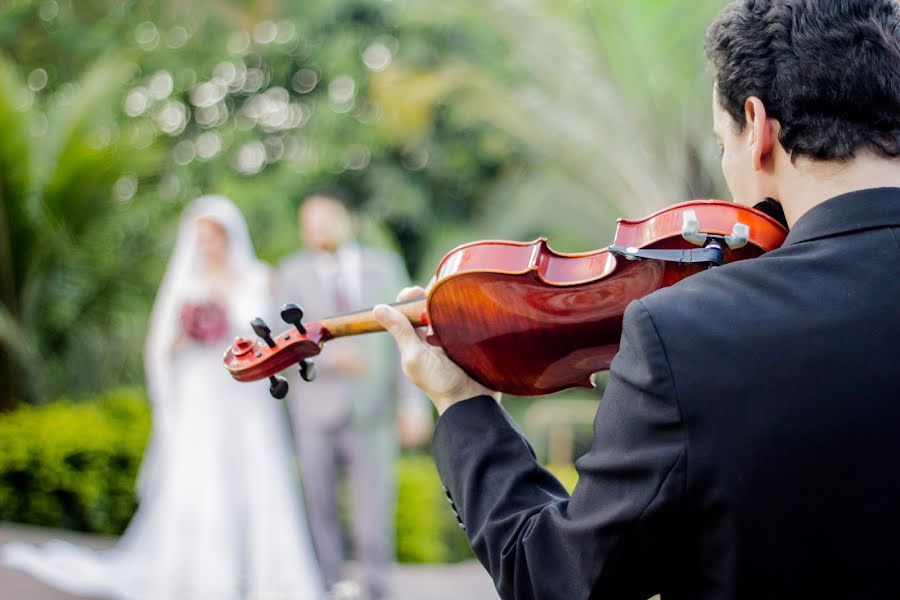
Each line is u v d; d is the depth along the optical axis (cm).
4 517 690
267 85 1306
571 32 849
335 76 1248
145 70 1248
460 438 135
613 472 111
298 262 550
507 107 955
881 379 105
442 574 659
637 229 154
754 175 124
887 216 113
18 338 829
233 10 1238
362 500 533
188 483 521
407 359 154
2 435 699
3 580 532
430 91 1027
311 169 1195
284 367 181
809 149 117
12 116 841
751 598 106
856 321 108
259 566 521
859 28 115
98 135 973
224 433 525
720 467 105
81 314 905
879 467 104
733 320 110
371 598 530
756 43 120
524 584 118
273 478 529
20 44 1220
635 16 760
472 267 158
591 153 864
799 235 116
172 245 957
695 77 761
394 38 1262
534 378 163
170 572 516
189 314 527
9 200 847
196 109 1302
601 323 157
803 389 105
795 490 104
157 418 549
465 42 1180
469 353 161
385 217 1215
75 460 702
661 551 110
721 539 106
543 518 118
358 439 531
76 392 905
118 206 931
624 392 112
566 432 902
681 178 768
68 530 701
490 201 1138
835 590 104
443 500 782
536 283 157
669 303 112
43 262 870
